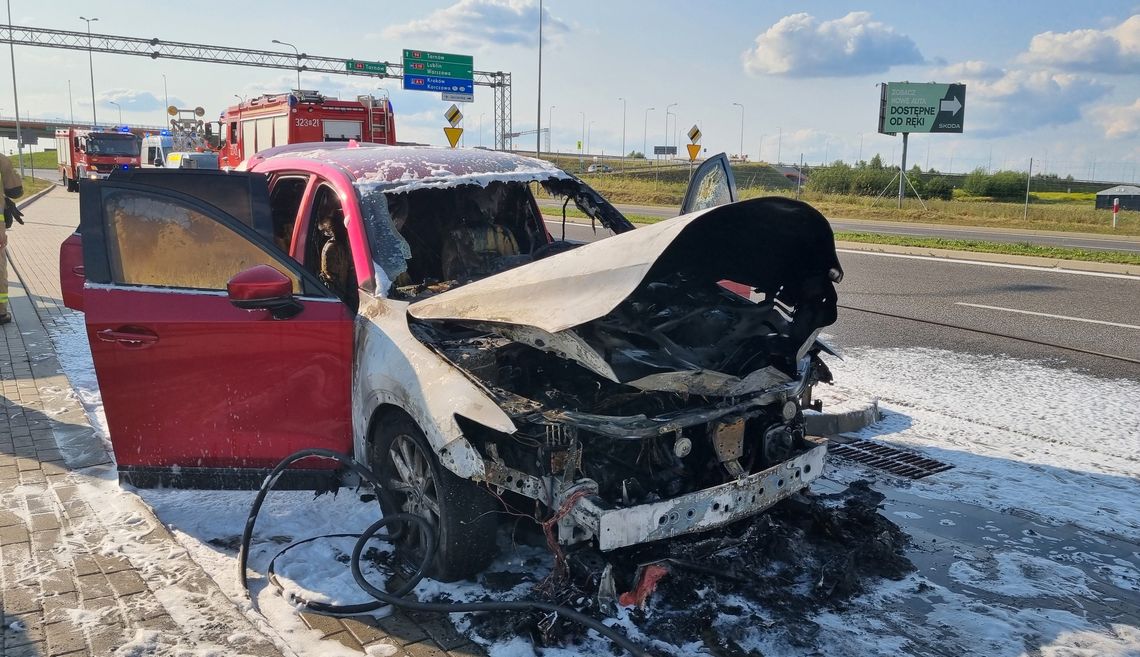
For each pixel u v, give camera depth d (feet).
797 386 11.93
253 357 12.92
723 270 12.75
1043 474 16.17
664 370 10.62
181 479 13.67
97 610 10.88
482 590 11.40
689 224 10.49
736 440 11.13
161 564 12.16
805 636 10.29
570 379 11.55
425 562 11.19
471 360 11.16
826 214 103.40
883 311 32.91
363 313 12.87
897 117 127.95
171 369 13.10
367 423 12.39
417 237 16.19
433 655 9.97
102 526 13.35
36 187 135.23
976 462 16.85
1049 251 50.14
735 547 11.89
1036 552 12.91
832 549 12.50
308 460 13.10
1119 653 10.15
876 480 15.90
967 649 10.16
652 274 12.30
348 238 14.06
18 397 20.31
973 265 46.21
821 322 12.18
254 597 11.37
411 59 130.52
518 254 16.90
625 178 160.76
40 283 38.55
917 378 23.29
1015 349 26.71
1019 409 20.40
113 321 12.92
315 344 12.84
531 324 10.73
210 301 12.96
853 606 11.10
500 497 10.89
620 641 9.84
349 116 64.23
